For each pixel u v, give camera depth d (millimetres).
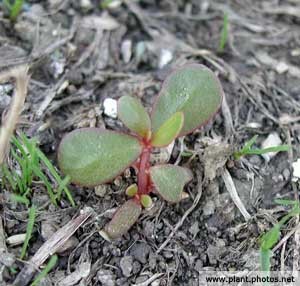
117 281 92
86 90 113
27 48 116
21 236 94
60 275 91
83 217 95
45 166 99
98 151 90
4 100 104
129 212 92
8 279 89
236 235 97
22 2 119
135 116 91
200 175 101
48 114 107
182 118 87
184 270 94
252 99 115
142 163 92
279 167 105
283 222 95
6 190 96
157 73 118
